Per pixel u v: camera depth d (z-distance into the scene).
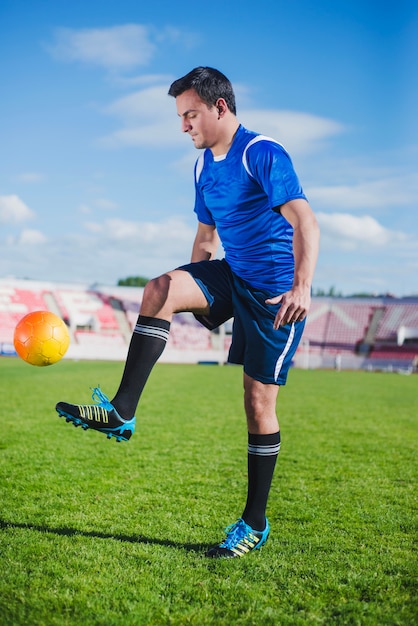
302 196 3.27
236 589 3.11
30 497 5.05
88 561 3.43
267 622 2.75
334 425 10.74
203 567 3.41
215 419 10.95
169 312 3.53
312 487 5.89
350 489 5.81
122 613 2.79
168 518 4.51
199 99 3.47
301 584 3.22
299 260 3.11
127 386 3.43
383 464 7.17
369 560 3.64
